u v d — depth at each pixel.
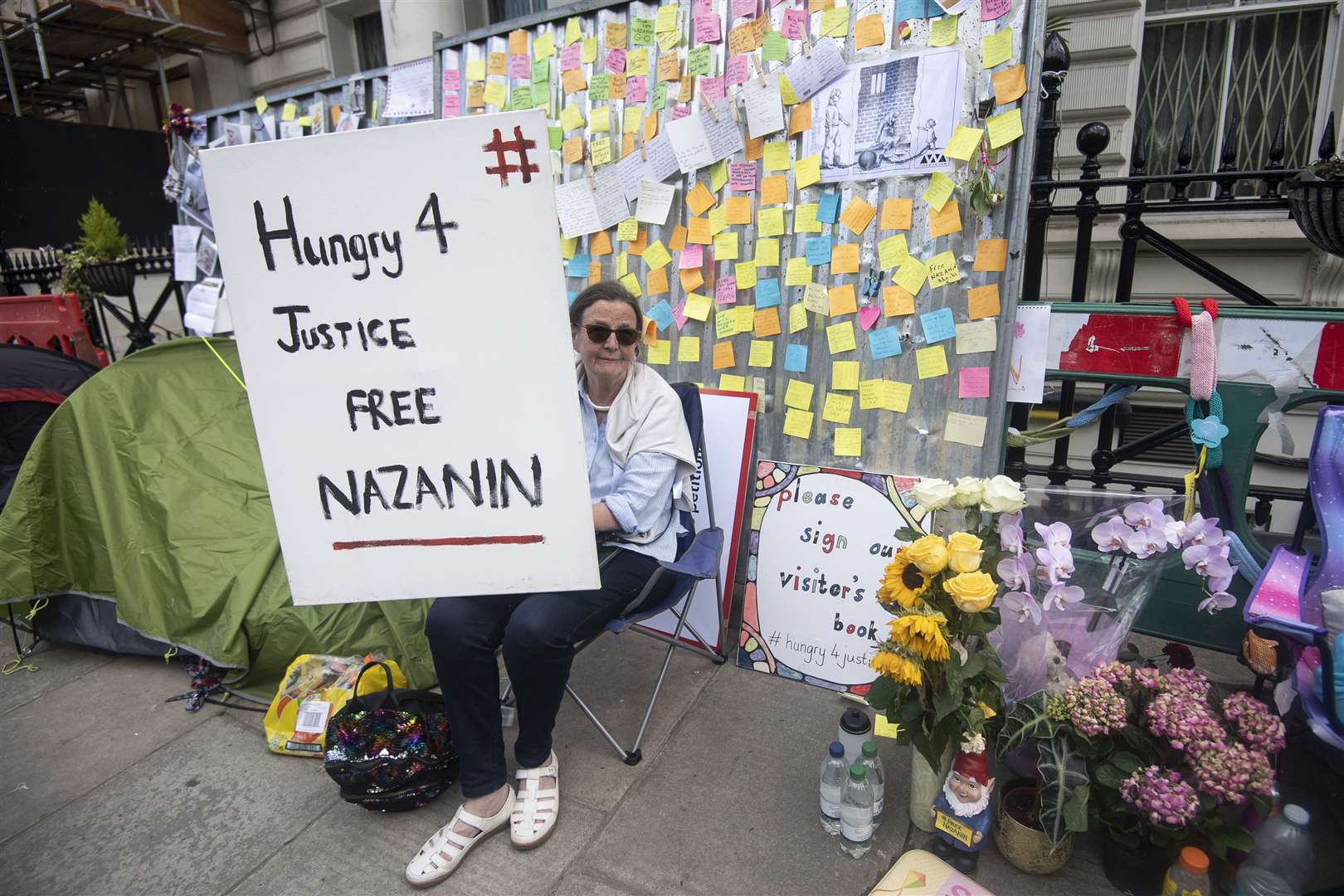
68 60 7.11
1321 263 3.33
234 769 2.21
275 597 2.54
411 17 4.26
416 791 1.96
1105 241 3.73
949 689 1.58
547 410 1.66
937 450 2.38
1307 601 1.76
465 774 1.87
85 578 2.87
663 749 2.20
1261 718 1.59
